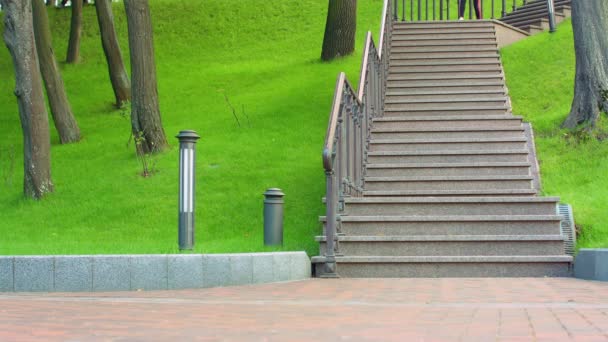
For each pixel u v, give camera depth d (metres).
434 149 13.48
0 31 34.47
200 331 4.94
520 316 5.61
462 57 17.67
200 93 24.27
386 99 16.02
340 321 5.41
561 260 9.91
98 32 34.06
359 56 25.44
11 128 24.72
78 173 17.91
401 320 5.43
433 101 15.65
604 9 15.34
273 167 16.20
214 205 14.34
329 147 9.47
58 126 21.53
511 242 10.26
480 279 9.52
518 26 23.08
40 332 4.92
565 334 4.62
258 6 34.00
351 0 25.42
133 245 11.42
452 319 5.46
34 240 13.11
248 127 19.41
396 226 10.72
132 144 19.81
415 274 10.01
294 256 9.48
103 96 26.50
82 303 6.87
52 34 34.09
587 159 14.05
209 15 33.53
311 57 26.81
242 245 11.10
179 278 8.47
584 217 11.54
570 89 17.70
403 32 19.05
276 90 22.89
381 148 13.52
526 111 17.06
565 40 20.83
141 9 18.58
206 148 17.86
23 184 18.33
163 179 16.58
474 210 11.05
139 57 18.50
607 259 9.05
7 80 29.92
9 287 8.28
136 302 6.96
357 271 10.05
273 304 6.68
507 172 12.55
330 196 9.80
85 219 14.73
